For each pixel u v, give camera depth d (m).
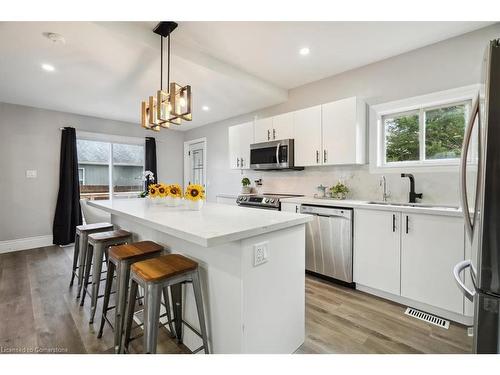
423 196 2.61
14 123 4.06
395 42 2.55
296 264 1.67
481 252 0.97
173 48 2.47
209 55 2.79
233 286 1.35
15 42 2.23
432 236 2.05
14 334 1.84
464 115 2.47
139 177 5.66
